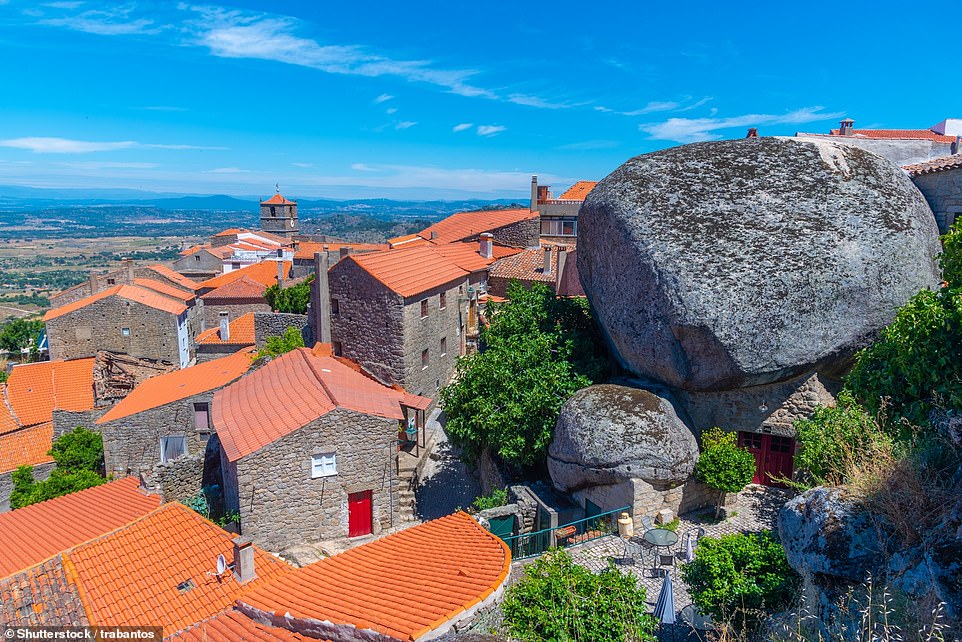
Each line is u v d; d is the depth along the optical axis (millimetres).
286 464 18484
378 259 29953
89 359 39312
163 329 45844
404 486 22422
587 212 20250
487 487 21453
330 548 18766
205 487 21312
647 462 16016
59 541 15844
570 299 24328
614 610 9344
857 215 16875
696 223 17281
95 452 28766
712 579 10812
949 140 33688
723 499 16703
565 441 17297
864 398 11883
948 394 9500
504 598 9664
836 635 7113
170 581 13383
